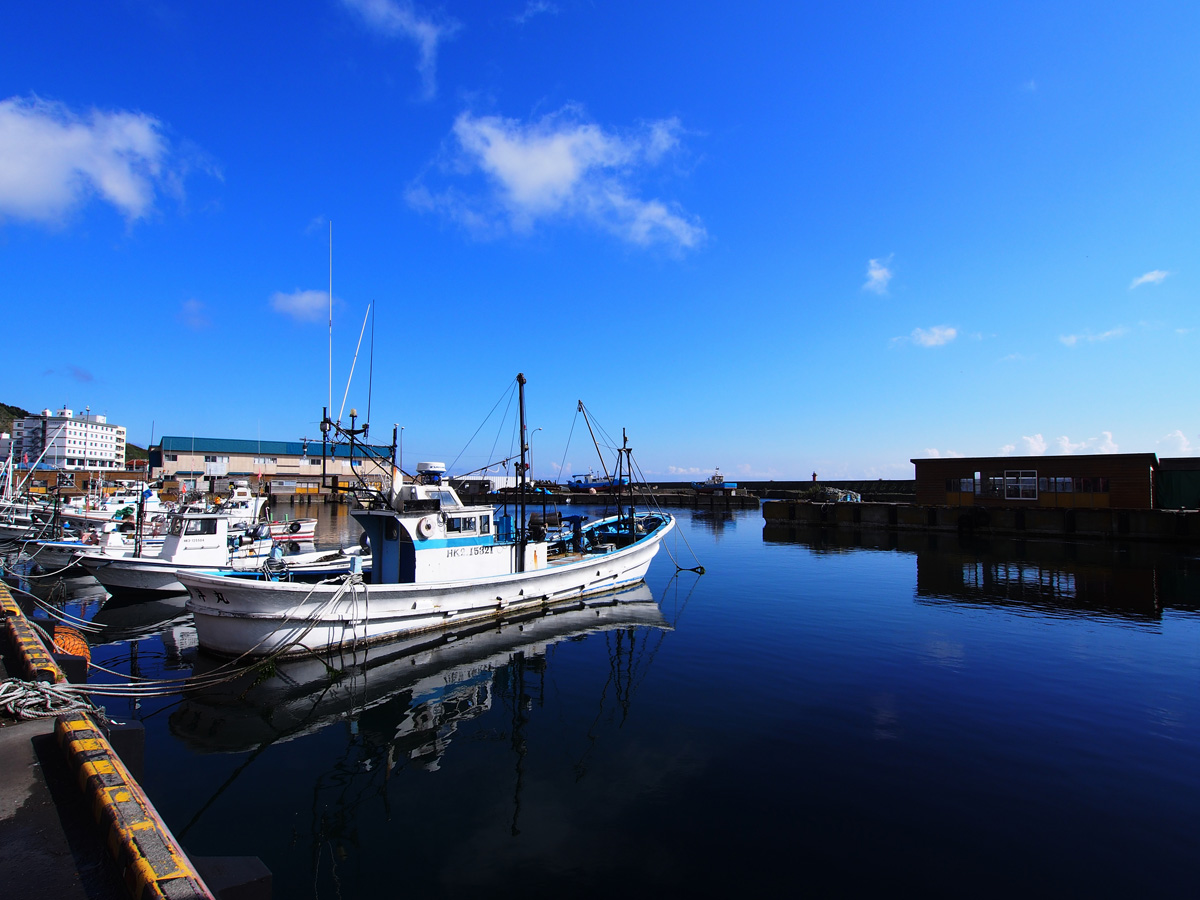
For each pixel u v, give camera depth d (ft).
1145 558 98.07
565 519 89.40
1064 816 23.61
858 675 41.24
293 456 268.41
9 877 10.49
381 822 24.00
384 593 48.52
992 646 48.37
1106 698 36.55
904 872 20.26
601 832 22.91
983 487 140.67
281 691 39.52
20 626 26.32
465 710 36.06
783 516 170.91
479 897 19.35
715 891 19.35
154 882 9.53
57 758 15.26
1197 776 26.81
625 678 41.34
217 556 76.13
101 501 99.55
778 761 28.48
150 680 41.91
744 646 48.91
